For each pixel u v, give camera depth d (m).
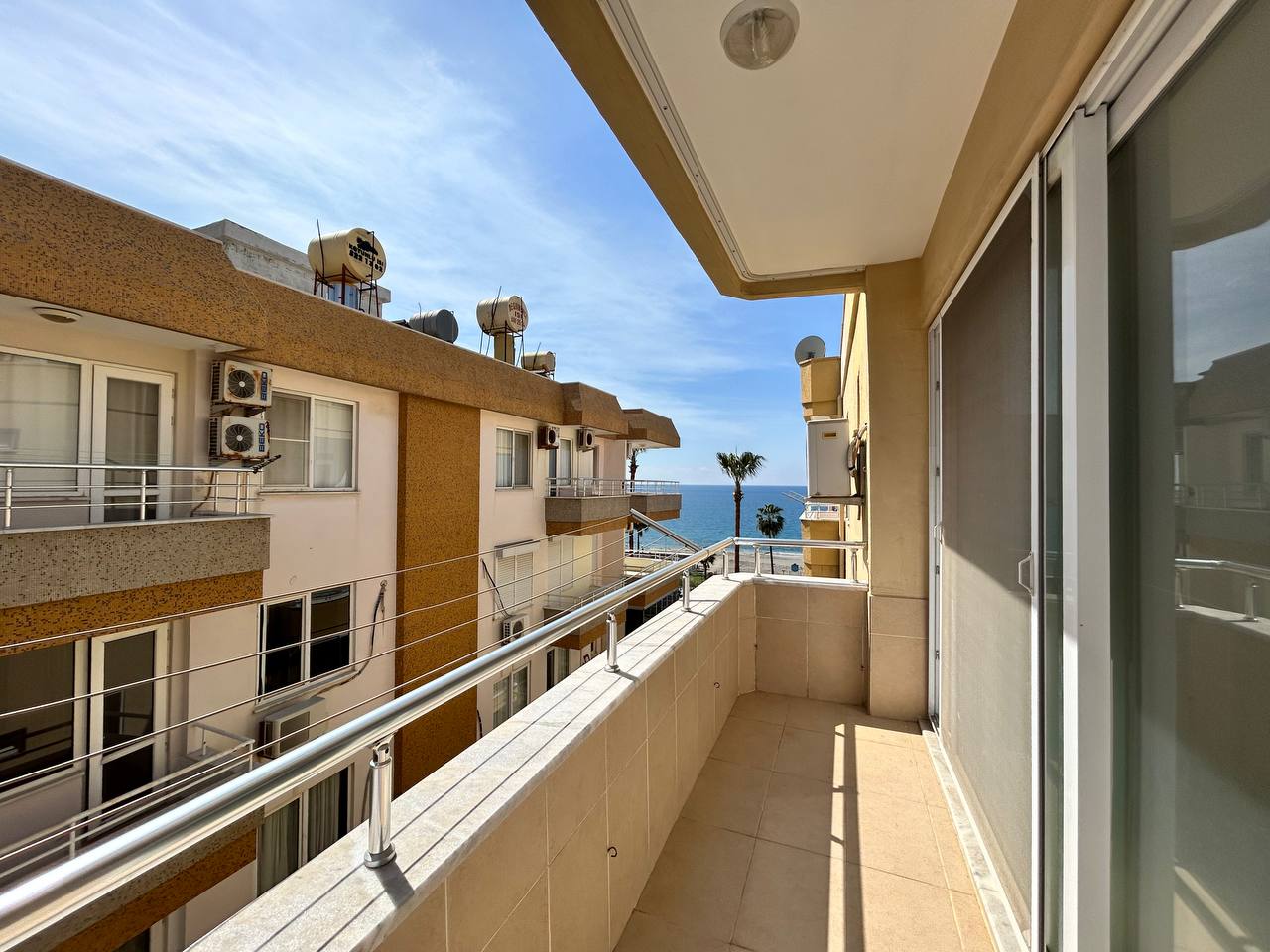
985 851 2.01
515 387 8.95
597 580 11.91
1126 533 1.12
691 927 1.77
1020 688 1.63
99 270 3.59
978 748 2.13
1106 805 1.15
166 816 0.60
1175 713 0.96
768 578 3.84
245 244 7.28
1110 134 1.16
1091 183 1.18
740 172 2.39
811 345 11.26
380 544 6.54
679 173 2.38
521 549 8.99
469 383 7.75
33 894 0.47
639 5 1.53
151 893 3.58
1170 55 0.93
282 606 5.45
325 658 5.87
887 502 3.34
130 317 3.77
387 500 6.65
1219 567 0.84
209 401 4.82
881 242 3.09
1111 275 1.17
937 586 3.16
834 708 3.49
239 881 4.57
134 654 4.17
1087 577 1.17
